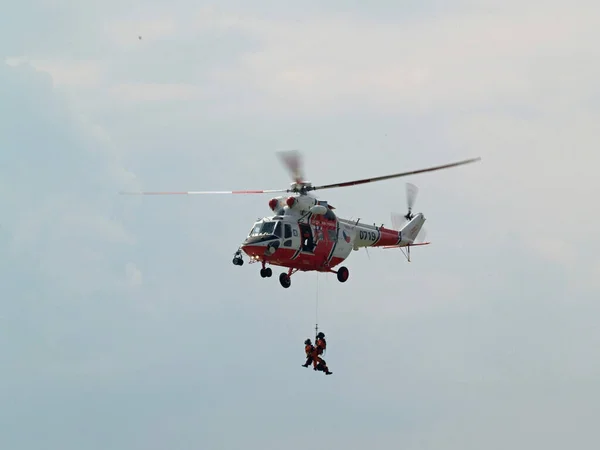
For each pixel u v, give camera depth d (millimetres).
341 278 85188
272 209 80062
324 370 79312
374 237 91188
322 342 79750
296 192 82188
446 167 76500
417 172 77250
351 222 87812
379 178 78875
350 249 85375
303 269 81312
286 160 81562
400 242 96500
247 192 82688
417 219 98938
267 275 77625
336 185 80250
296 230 77812
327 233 81812
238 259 77812
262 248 75250
